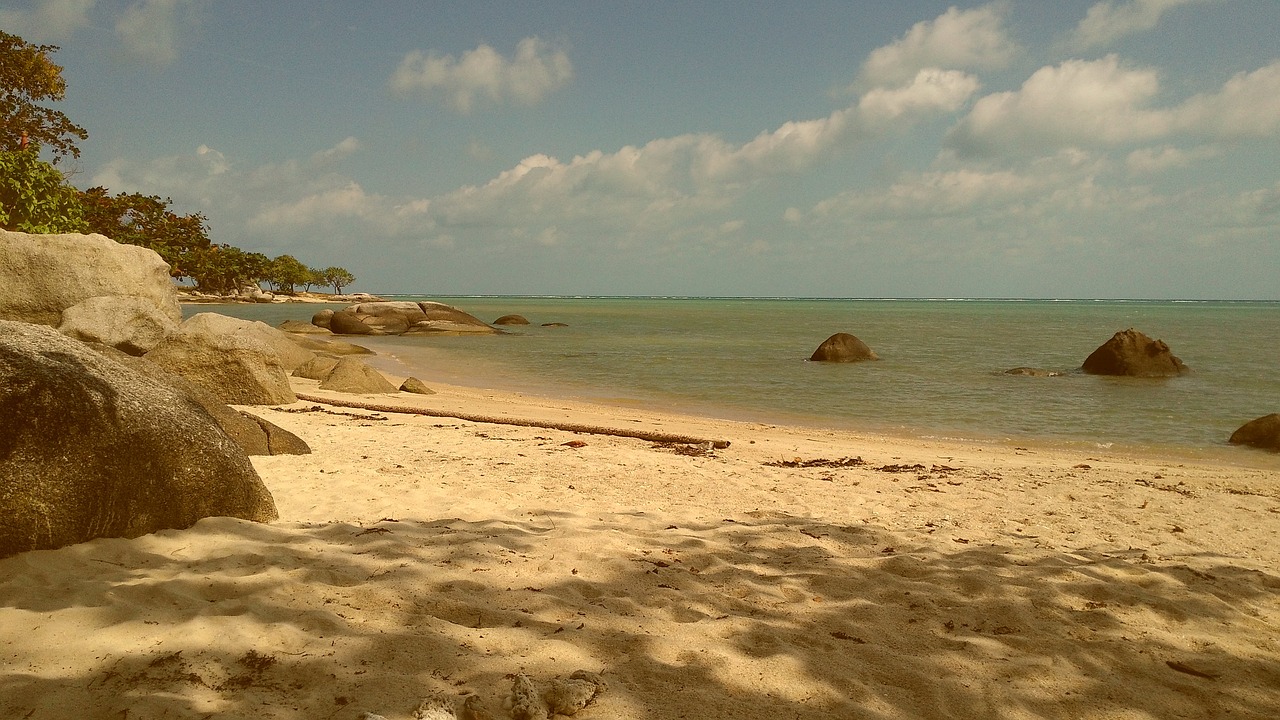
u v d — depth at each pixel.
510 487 7.36
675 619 4.19
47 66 35.50
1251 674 3.82
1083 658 3.93
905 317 90.38
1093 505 7.65
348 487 6.90
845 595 4.70
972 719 3.29
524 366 27.72
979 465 10.52
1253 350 36.47
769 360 30.05
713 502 7.20
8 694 2.94
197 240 103.06
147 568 4.37
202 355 12.61
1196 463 11.84
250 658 3.33
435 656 3.47
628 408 17.34
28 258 15.78
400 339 43.44
